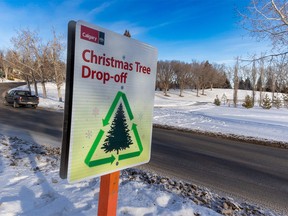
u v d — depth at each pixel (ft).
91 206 12.03
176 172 20.34
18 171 16.61
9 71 237.86
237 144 34.94
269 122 60.90
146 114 7.71
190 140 35.53
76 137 5.75
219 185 18.08
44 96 108.88
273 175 21.39
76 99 5.69
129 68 6.98
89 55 5.89
